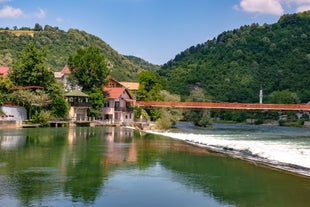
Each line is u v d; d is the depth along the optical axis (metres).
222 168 24.30
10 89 69.50
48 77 74.44
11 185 17.55
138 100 103.19
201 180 20.30
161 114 92.44
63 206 14.45
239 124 154.12
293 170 23.89
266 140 54.50
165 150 33.91
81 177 19.84
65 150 30.73
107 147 34.28
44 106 72.25
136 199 15.95
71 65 90.31
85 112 86.81
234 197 16.83
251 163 26.67
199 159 28.39
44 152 29.05
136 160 26.58
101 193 16.66
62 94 76.06
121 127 78.00
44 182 18.38
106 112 94.25
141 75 105.00
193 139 50.00
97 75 90.19
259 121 156.38
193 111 105.56
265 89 198.62
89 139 42.19
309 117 141.38
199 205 15.42
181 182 19.64
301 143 49.16
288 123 147.25
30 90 71.06
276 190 18.31
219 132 78.50
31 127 64.44
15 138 40.44
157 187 18.28
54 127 67.94
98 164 24.12
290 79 198.75
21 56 74.06
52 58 192.12
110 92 96.62
